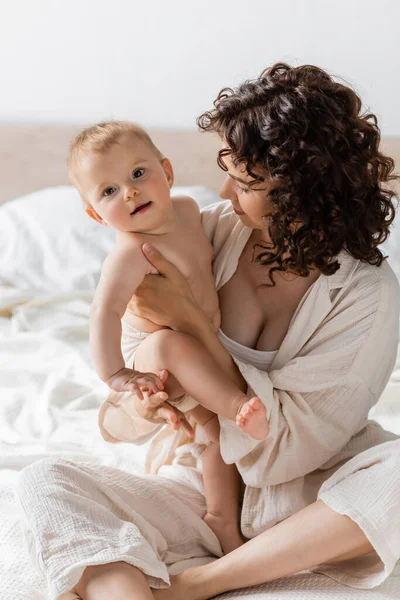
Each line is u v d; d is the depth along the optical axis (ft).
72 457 5.60
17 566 4.27
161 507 4.50
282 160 3.98
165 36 10.28
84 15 10.38
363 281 4.43
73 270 8.93
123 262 4.33
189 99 10.43
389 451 4.10
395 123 9.86
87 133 4.49
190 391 4.25
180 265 4.47
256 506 4.53
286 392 4.41
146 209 4.38
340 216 4.13
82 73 10.57
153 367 4.33
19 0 10.41
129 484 4.49
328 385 4.39
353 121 4.17
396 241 8.50
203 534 4.52
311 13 9.80
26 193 10.95
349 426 4.51
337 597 3.93
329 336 4.44
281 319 4.53
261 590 4.09
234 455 4.35
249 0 9.95
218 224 4.74
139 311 4.45
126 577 3.73
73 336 7.98
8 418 6.44
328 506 3.97
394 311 4.50
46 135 10.77
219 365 4.35
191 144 10.51
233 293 4.64
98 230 9.27
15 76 10.68
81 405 6.56
